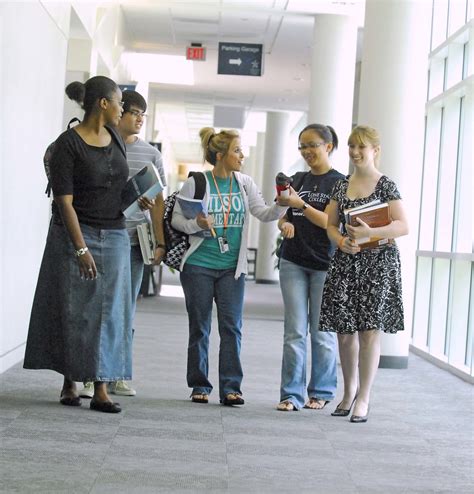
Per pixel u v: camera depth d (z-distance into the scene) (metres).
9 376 7.25
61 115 10.06
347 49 15.73
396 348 10.05
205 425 5.83
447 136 11.96
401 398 7.82
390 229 6.03
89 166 5.82
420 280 12.78
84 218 5.89
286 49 18.97
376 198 6.22
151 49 20.33
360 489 4.54
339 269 6.24
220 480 4.49
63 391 6.18
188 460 4.86
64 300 5.87
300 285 6.68
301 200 6.43
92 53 12.77
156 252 6.56
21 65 7.73
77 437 5.18
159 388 7.25
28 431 5.23
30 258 8.59
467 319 10.48
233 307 6.61
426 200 12.74
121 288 6.00
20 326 8.19
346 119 15.80
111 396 6.72
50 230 5.96
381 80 9.90
